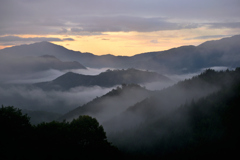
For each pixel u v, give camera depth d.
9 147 45.38
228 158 70.19
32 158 46.28
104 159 56.47
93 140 59.16
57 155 49.53
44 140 51.34
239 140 73.94
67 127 57.44
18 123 51.81
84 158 52.84
